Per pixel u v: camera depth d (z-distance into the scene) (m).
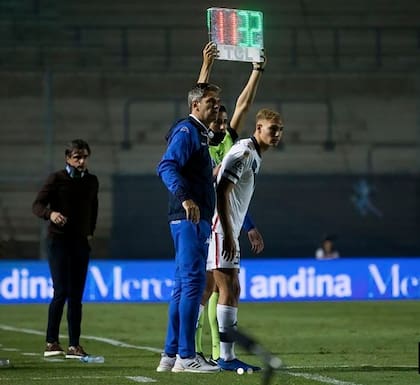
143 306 75.56
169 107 106.62
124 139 105.06
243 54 33.97
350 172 103.88
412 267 78.06
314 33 114.19
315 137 105.56
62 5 114.81
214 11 33.25
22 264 73.25
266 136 31.33
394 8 117.19
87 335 52.09
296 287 75.88
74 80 106.75
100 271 73.75
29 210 100.38
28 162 103.44
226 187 30.41
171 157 29.02
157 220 95.38
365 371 31.48
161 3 116.00
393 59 110.56
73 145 37.84
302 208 97.75
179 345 30.17
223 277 31.31
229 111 94.88
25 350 42.53
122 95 107.00
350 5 116.75
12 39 111.31
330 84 107.44
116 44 112.06
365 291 77.00
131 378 28.92
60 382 28.12
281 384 27.41
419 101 100.69
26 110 105.62
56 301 38.03
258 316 65.19
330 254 85.88
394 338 48.91
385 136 106.75
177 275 30.67
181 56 110.44
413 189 98.12
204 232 29.58
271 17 115.25
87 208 38.34
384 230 97.88
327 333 52.31
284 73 105.56
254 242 35.03
